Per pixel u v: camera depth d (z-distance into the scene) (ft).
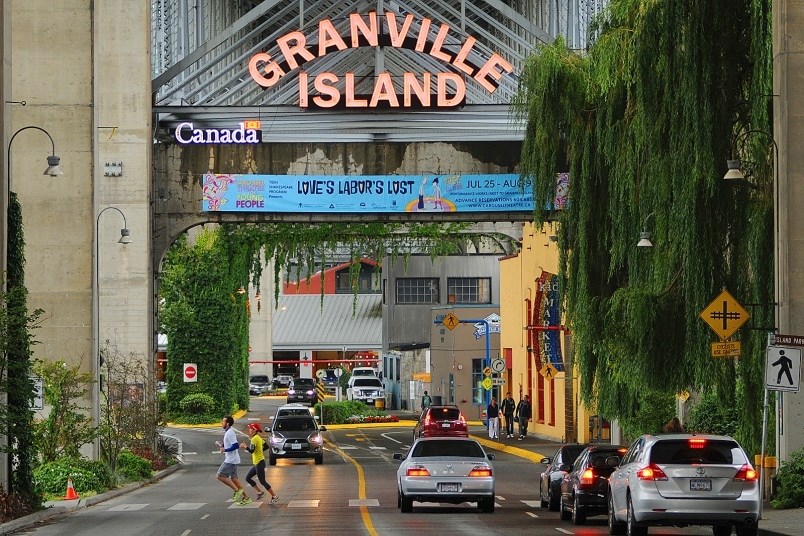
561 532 264.11
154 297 572.51
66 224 487.61
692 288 301.02
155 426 529.04
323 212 560.61
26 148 488.85
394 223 599.98
